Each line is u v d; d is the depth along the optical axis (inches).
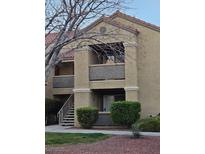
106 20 671.8
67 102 898.7
